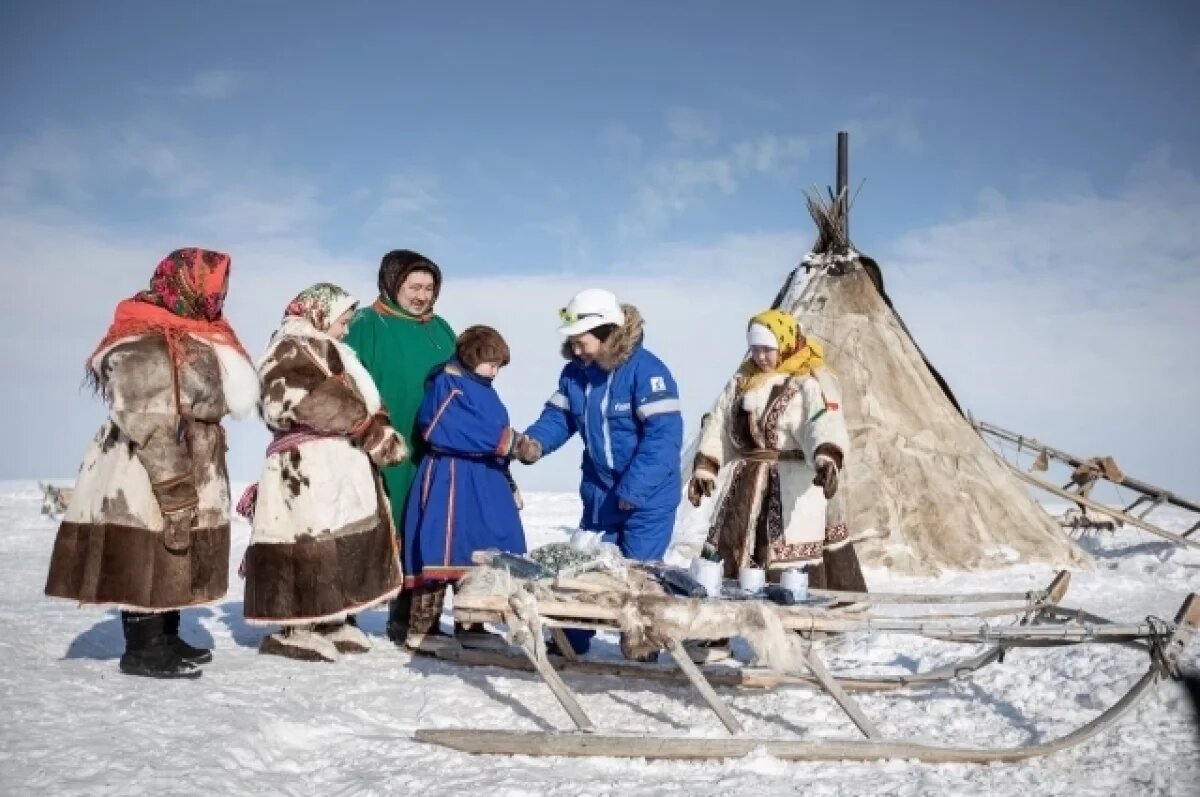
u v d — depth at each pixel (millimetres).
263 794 3756
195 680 5199
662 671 5449
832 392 5926
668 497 5879
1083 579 10391
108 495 5074
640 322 5918
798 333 6105
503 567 4766
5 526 15219
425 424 6215
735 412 6176
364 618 7891
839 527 6449
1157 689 4652
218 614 7723
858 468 11609
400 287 6836
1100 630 4520
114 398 4918
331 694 5145
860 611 5242
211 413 5129
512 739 4270
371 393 5934
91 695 4730
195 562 5145
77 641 6160
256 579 5824
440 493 6191
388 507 6055
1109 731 4398
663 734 4539
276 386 5707
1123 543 14523
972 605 8844
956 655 5957
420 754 4281
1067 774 4012
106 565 5035
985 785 3887
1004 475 12227
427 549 6133
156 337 5027
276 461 5836
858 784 3908
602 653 6355
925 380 12781
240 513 6219
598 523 6043
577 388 6117
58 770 3727
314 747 4434
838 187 13711
